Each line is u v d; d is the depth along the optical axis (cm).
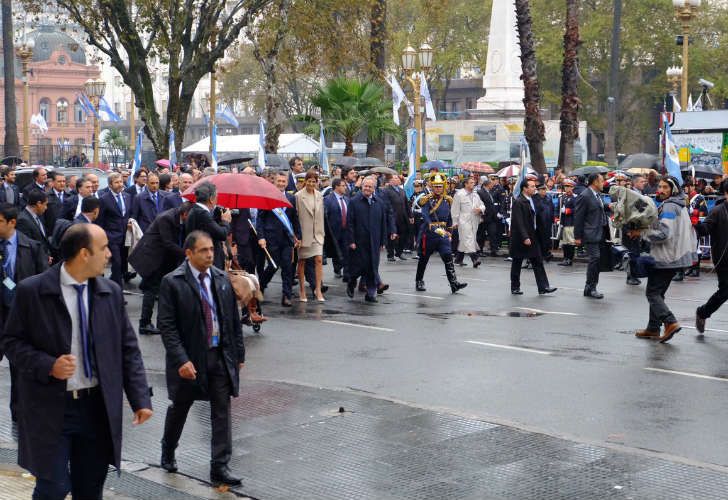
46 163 5262
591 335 1341
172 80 3478
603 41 6538
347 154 3503
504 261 2488
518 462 771
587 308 1600
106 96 10744
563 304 1650
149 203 1745
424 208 1814
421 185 2688
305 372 1126
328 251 1830
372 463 778
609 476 735
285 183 1644
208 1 3722
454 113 6606
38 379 575
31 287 580
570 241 2355
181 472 770
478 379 1080
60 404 579
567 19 3122
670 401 977
